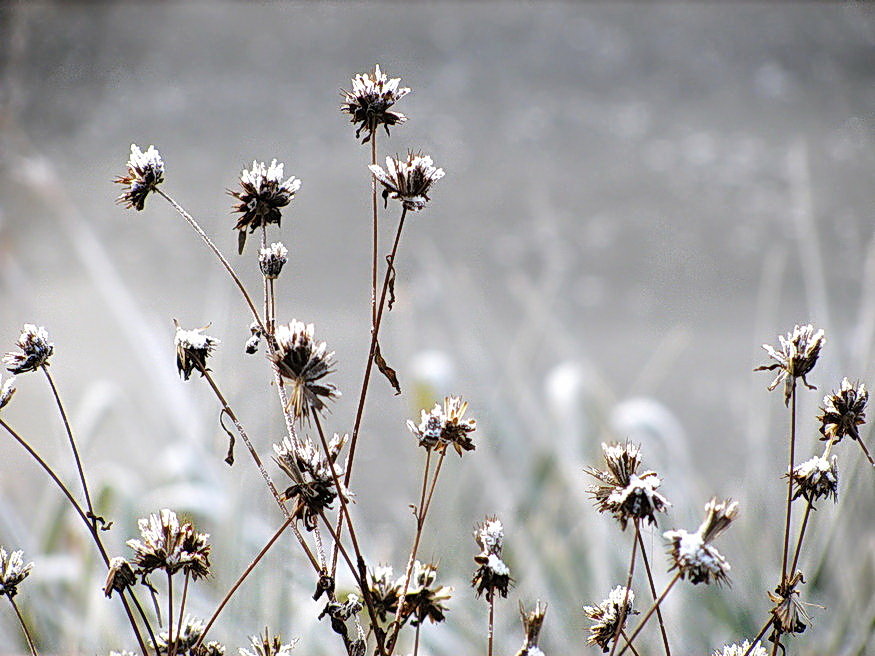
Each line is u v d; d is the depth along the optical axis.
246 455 2.55
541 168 9.51
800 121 10.44
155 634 1.65
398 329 3.39
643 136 10.28
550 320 3.32
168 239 7.75
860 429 2.12
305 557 2.30
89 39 11.45
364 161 9.43
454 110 10.86
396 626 1.62
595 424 2.80
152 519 1.62
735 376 5.99
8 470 3.58
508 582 1.62
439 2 13.45
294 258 7.73
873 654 2.06
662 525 2.41
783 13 12.96
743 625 2.33
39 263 6.77
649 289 7.32
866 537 2.33
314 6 13.29
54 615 2.21
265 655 1.66
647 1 13.54
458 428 1.62
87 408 2.70
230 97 10.99
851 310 6.09
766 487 2.74
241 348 3.20
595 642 1.63
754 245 7.91
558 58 12.14
